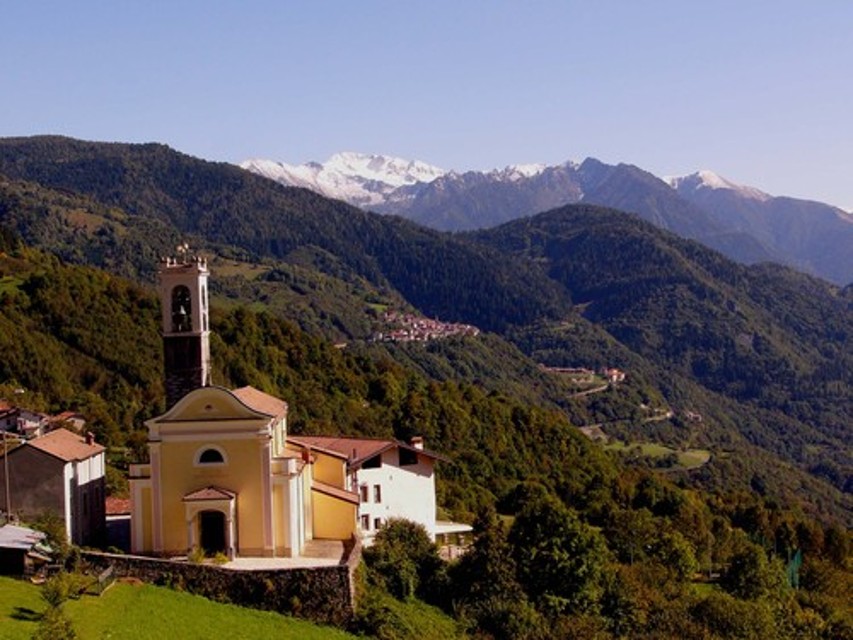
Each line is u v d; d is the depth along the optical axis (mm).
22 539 58281
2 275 194625
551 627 68375
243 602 60125
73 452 70188
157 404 143500
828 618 93125
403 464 87375
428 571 72312
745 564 95750
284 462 67688
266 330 183125
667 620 75938
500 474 148000
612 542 98562
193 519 66000
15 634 46750
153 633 51656
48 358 155750
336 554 68562
